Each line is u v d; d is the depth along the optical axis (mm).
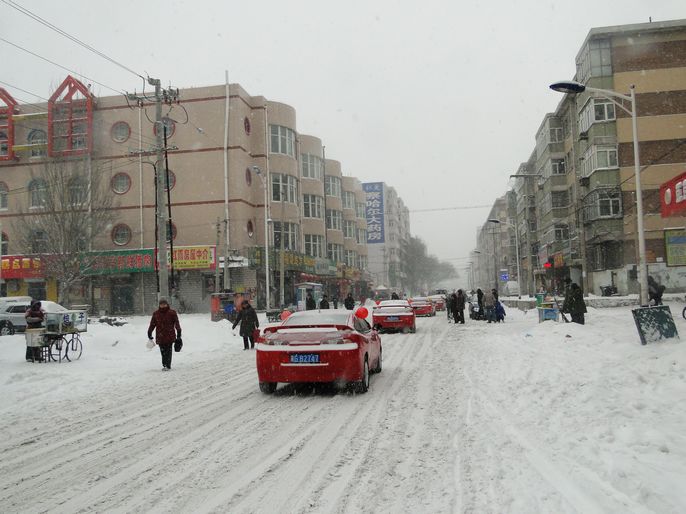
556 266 51938
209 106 46031
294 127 52531
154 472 5066
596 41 39125
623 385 7258
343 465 5125
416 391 9047
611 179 38438
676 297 32656
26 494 4559
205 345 19312
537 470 4562
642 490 3826
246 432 6566
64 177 38094
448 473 4742
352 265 75312
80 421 7484
